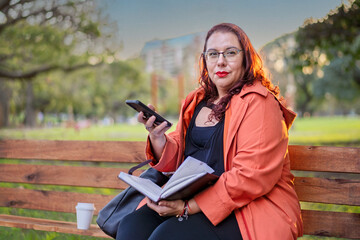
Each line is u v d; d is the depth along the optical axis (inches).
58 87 1286.9
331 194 96.0
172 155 90.5
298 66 382.0
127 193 89.8
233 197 72.9
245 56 87.3
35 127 1770.4
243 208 74.4
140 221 80.4
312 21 213.9
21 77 568.7
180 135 91.4
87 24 373.7
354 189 94.3
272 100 79.3
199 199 74.7
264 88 80.4
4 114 1518.2
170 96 2600.9
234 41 87.4
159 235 72.8
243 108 78.9
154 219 81.7
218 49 88.0
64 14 372.5
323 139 579.5
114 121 2682.1
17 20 370.9
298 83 1760.6
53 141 122.6
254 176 72.2
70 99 1531.7
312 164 96.6
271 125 75.8
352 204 94.3
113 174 117.0
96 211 118.7
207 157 83.0
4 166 128.5
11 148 127.0
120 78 884.0
